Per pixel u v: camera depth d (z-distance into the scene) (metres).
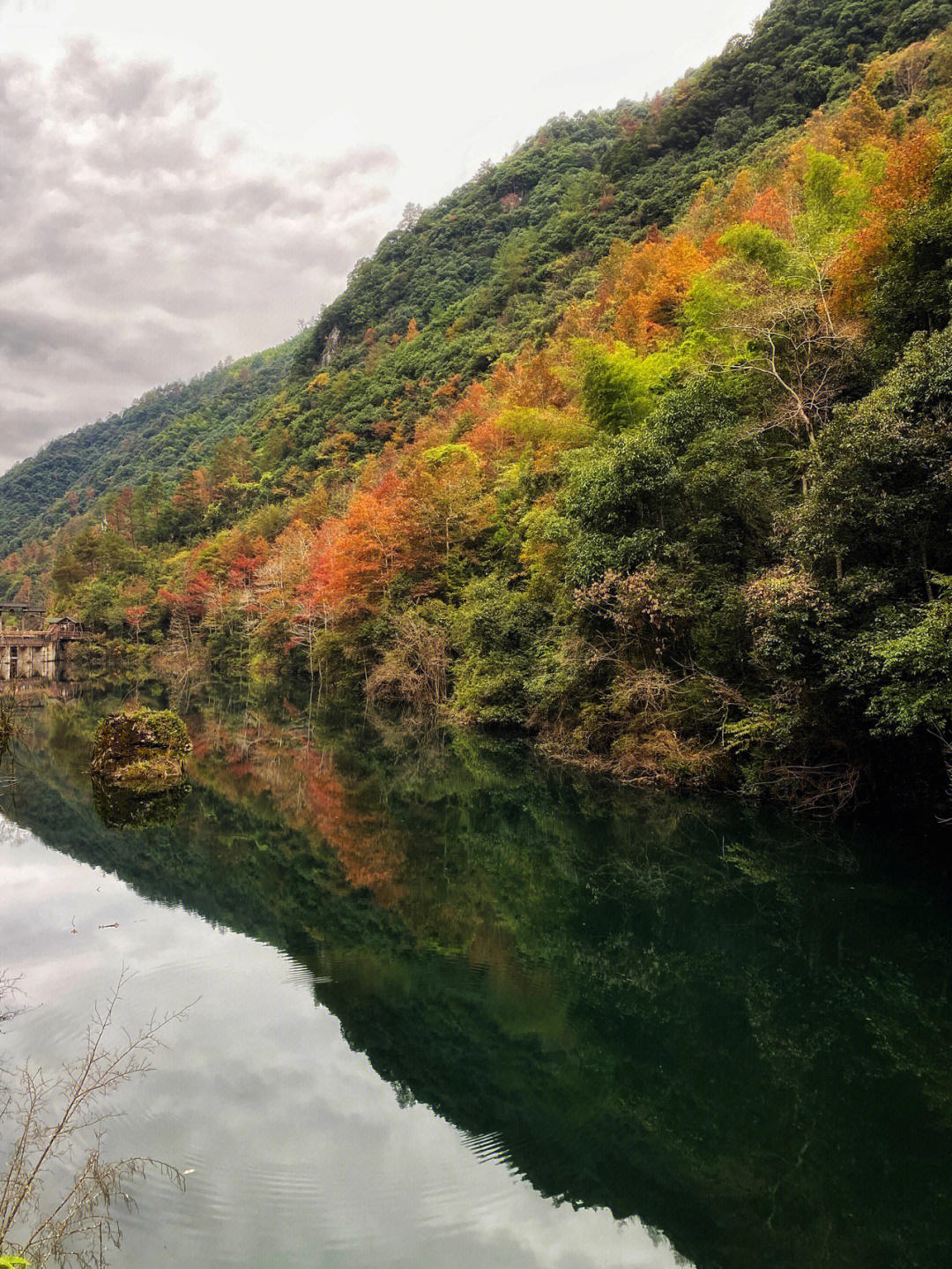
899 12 68.56
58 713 38.50
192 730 32.12
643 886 13.40
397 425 88.56
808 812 16.78
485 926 11.51
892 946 10.72
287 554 61.41
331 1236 4.89
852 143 43.38
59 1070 6.50
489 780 21.98
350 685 43.75
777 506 17.25
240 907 11.53
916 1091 7.43
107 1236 4.71
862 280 18.53
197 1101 6.22
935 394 12.66
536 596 28.31
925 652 11.63
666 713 19.00
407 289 132.50
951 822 15.38
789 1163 6.26
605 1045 8.25
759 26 89.06
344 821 17.62
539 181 134.62
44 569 149.12
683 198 69.81
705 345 24.06
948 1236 5.52
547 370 42.84
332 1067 6.98
